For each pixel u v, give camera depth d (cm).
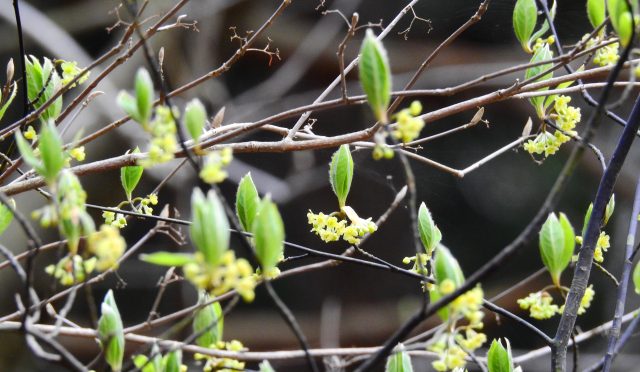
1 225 90
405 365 88
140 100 82
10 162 94
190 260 80
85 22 304
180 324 84
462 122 283
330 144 93
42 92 94
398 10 304
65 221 82
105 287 289
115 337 84
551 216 91
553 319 278
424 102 287
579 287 89
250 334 303
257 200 89
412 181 82
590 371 91
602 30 94
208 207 80
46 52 288
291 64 302
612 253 264
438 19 264
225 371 87
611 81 82
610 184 90
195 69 266
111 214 93
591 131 81
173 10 93
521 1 96
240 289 80
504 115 288
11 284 206
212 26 279
